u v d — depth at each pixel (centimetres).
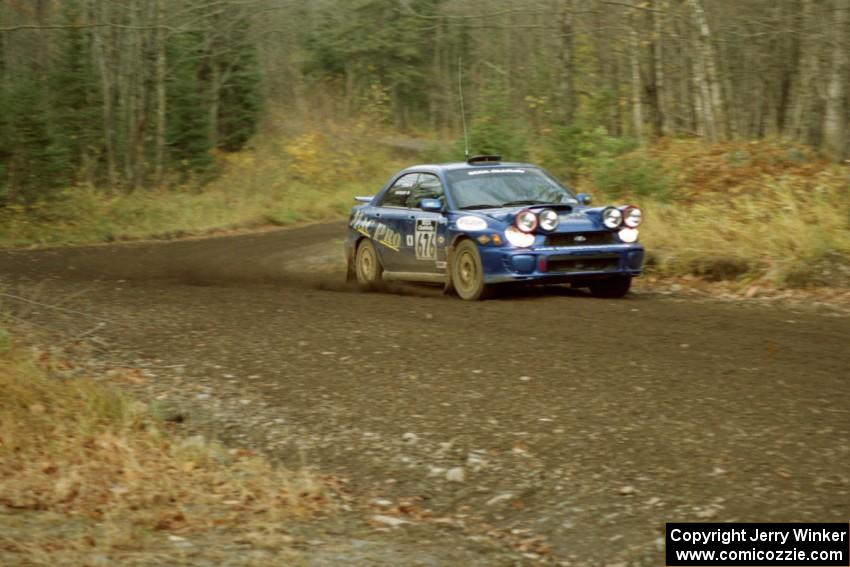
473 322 1559
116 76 5659
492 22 5031
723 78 3812
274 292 2008
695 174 2825
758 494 836
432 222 1880
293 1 7275
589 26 3788
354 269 2141
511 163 1972
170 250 3234
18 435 1020
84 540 769
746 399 1081
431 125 9388
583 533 809
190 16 4959
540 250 1711
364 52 8888
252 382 1287
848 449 917
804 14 2998
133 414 1124
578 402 1112
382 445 1037
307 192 5197
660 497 852
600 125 3522
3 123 4191
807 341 1345
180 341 1526
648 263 2138
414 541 800
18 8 2198
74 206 4253
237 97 7556
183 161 6009
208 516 845
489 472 945
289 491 911
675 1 3531
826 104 2902
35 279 2311
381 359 1353
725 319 1530
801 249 1964
